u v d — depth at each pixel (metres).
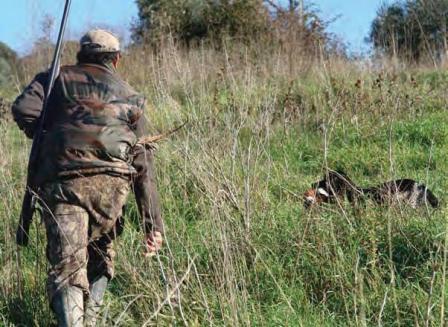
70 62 16.95
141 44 20.89
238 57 16.42
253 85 11.40
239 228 6.60
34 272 6.46
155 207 5.60
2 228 7.22
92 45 5.57
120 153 5.29
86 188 5.21
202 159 7.38
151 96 12.48
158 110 10.36
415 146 10.70
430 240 6.51
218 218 6.22
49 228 5.25
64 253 5.16
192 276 6.08
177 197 8.17
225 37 22.34
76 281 5.15
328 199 7.52
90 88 5.42
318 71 15.60
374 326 5.56
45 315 5.95
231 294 5.47
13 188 7.65
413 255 6.45
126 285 6.25
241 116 8.52
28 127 5.45
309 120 12.18
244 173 7.30
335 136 11.37
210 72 15.12
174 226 6.87
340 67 15.80
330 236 6.63
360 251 6.49
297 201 7.95
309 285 6.25
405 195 7.59
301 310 5.90
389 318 5.69
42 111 5.39
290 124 11.74
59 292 5.14
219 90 12.90
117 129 5.32
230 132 8.12
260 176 8.30
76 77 5.46
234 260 6.34
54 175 5.23
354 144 10.86
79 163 5.20
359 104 12.13
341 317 5.77
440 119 11.88
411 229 6.66
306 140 11.26
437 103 13.27
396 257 6.47
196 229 7.15
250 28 22.98
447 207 6.82
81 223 5.21
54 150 5.24
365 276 6.12
